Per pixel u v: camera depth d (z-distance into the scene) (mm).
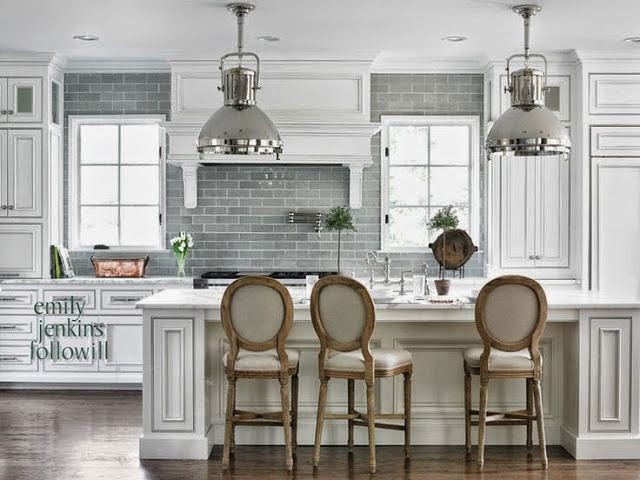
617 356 5203
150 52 7160
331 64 7133
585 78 7043
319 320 4906
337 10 5711
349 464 5051
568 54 7145
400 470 4930
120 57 7453
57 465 5016
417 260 7750
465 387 5199
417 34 6461
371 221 7758
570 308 5164
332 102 7141
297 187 7734
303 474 4855
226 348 5406
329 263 7766
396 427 5129
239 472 4898
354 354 4973
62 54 7316
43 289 7199
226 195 7734
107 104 7746
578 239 7176
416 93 7699
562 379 5477
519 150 5316
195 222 7762
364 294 4797
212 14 5824
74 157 7754
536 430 5523
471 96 7703
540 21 6016
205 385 5227
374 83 7707
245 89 5238
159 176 7793
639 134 7074
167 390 5184
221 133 5121
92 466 5000
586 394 5195
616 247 7117
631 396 5211
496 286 4844
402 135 7805
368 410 4891
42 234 7281
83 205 7848
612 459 5188
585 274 7105
